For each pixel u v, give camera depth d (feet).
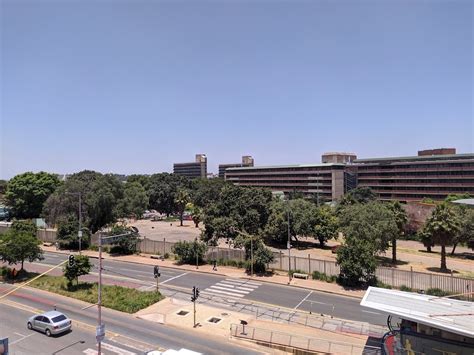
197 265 180.75
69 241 221.46
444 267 178.19
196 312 118.21
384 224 180.24
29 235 165.17
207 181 452.76
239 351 91.04
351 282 147.64
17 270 165.68
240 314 117.19
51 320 98.48
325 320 111.96
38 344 92.27
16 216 361.92
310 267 166.71
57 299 130.21
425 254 222.69
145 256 205.26
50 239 247.70
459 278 136.98
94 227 267.59
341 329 104.42
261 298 134.10
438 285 141.38
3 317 111.96
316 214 245.24
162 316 114.62
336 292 140.67
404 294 88.89
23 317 111.96
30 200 352.90
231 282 155.33
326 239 245.24
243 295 137.69
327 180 523.29
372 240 177.06
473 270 180.34
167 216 460.14
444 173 422.00
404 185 456.04
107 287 142.61
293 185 562.25
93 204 254.47
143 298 128.26
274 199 287.07
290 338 94.94
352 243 151.84
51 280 153.69
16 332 100.17
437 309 79.41
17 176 356.59
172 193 445.37
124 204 297.12
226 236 211.41
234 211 221.66
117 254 210.38
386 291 90.79
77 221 230.07
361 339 96.84
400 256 215.92
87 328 103.60
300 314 117.39
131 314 116.37
